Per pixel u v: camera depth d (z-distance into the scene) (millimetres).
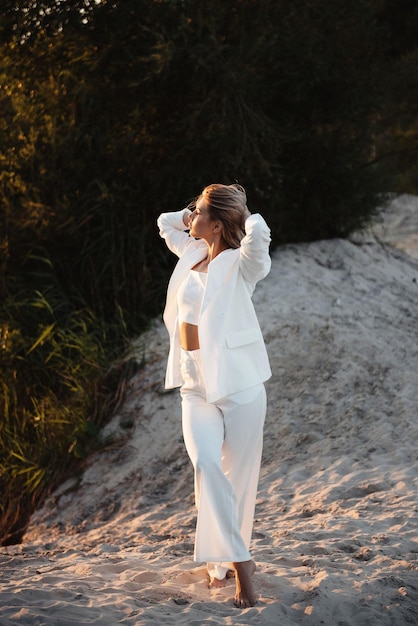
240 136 10031
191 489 7469
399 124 11797
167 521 6652
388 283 10930
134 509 7426
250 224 4008
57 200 9797
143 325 9828
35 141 9906
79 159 10039
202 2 10008
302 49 10312
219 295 4098
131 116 10406
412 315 9984
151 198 10328
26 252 9930
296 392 8227
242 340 4121
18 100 10172
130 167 10203
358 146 11273
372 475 6633
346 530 5426
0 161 9883
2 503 8398
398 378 8180
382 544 5125
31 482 8289
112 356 9367
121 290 10008
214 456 3971
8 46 10227
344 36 11000
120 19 9930
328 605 4094
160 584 4484
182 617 3924
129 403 8727
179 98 10430
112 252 9852
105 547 5715
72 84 10227
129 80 10188
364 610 4074
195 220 4219
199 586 4445
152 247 10320
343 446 7352
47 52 10234
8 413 9055
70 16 9883
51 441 8500
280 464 7332
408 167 12594
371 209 11836
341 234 11883
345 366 8414
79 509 7746
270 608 4027
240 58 10031
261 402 4172
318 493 6461
